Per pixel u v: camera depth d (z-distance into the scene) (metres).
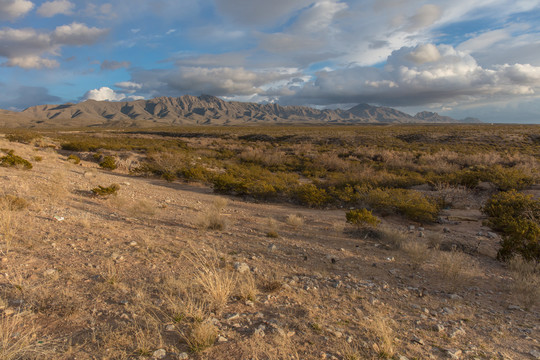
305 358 2.55
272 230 8.34
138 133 92.69
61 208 7.70
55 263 4.11
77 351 2.32
